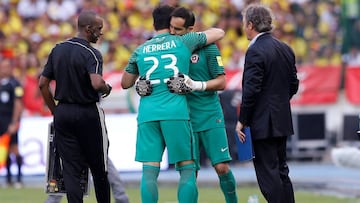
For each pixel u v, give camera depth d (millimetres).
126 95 59125
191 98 29922
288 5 74250
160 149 28125
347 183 48844
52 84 53625
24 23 70312
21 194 46156
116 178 33844
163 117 27797
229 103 56625
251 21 29234
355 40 72375
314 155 62625
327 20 75000
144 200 27797
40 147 55875
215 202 40469
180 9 28578
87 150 29641
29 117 57531
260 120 28859
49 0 71625
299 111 62719
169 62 27984
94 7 71125
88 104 29312
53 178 30297
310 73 63781
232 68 65312
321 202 40750
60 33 69438
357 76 64000
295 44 72688
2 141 53656
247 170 57688
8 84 52875
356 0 72688
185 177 28125
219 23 70250
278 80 29078
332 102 63938
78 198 29453
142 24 70750
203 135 30016
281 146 29750
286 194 29906
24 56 65000
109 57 67188
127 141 55125
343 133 61031
